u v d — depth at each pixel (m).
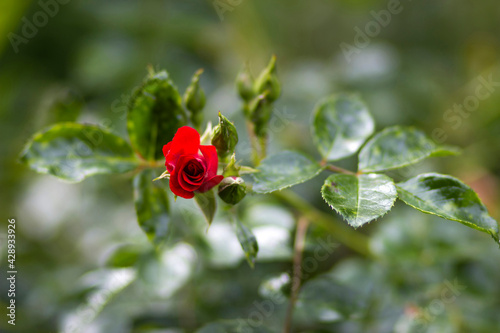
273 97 0.46
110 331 0.52
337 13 0.95
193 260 0.52
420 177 0.41
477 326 0.52
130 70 0.69
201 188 0.41
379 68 0.74
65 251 0.62
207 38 0.74
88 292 0.52
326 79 0.73
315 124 0.46
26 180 0.65
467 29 0.98
